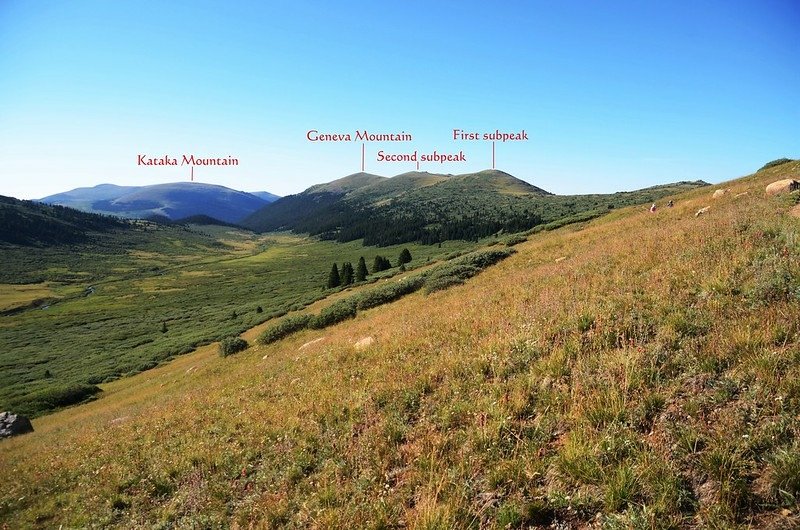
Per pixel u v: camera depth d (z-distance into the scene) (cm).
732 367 575
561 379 688
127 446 1141
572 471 495
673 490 430
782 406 476
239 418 1072
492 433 607
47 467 1161
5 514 902
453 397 753
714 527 389
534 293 1277
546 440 577
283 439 834
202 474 812
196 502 713
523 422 615
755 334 602
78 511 819
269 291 12156
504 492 514
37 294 13738
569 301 1005
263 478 711
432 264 6066
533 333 875
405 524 518
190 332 7350
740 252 942
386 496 564
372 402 842
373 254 18088
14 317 10656
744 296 746
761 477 424
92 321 9906
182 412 1348
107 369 5500
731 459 434
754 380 532
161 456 966
